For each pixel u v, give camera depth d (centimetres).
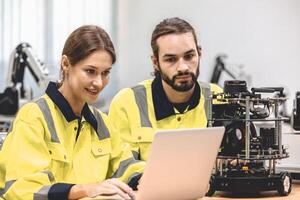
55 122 224
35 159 214
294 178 257
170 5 702
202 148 200
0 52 683
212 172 222
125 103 272
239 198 222
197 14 697
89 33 214
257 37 688
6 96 452
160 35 250
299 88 682
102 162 236
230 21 692
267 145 226
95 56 211
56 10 691
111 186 199
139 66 708
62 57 220
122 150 245
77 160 229
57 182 215
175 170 194
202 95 271
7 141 221
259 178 224
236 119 224
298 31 680
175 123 268
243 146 223
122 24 711
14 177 212
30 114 221
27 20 689
